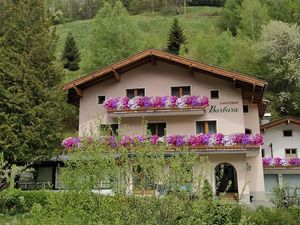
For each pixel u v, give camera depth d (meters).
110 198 6.62
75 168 7.25
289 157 33.56
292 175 32.78
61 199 7.11
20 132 21.52
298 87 49.03
